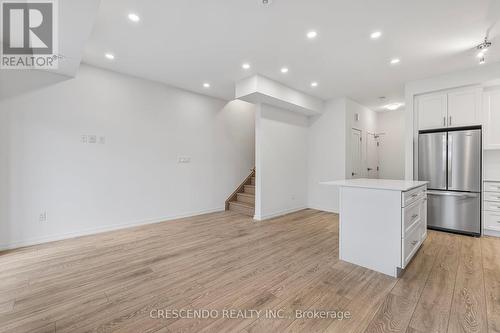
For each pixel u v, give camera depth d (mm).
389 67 3529
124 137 3820
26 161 2984
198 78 4012
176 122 4477
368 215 2379
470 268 2367
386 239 2256
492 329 1495
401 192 2156
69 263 2471
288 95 4414
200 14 2287
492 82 3416
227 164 5383
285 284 2070
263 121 4504
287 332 1478
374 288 2004
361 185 2389
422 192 2816
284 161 4980
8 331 1477
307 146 5617
